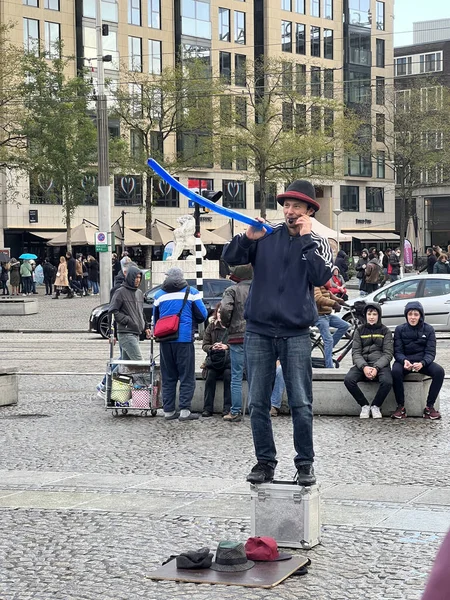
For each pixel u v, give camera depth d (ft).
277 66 199.41
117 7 227.61
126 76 204.54
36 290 180.65
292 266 20.24
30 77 178.81
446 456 32.42
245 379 42.32
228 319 40.29
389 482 28.25
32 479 29.27
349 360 64.23
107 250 110.11
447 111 225.15
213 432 38.40
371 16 280.51
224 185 249.14
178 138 232.12
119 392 42.47
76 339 86.94
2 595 18.34
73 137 170.40
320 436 36.86
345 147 199.82
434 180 288.51
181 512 24.49
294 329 20.31
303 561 19.57
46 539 22.30
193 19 241.96
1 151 163.53
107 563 20.26
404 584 18.39
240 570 19.12
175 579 18.81
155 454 33.65
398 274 133.39
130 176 208.85
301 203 20.13
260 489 21.02
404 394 41.09
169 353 41.32
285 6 259.60
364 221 287.48
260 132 191.83
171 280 41.34
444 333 81.87
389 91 242.99
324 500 25.57
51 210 216.54
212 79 192.24
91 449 34.81
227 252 20.54
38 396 49.39
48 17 216.54
